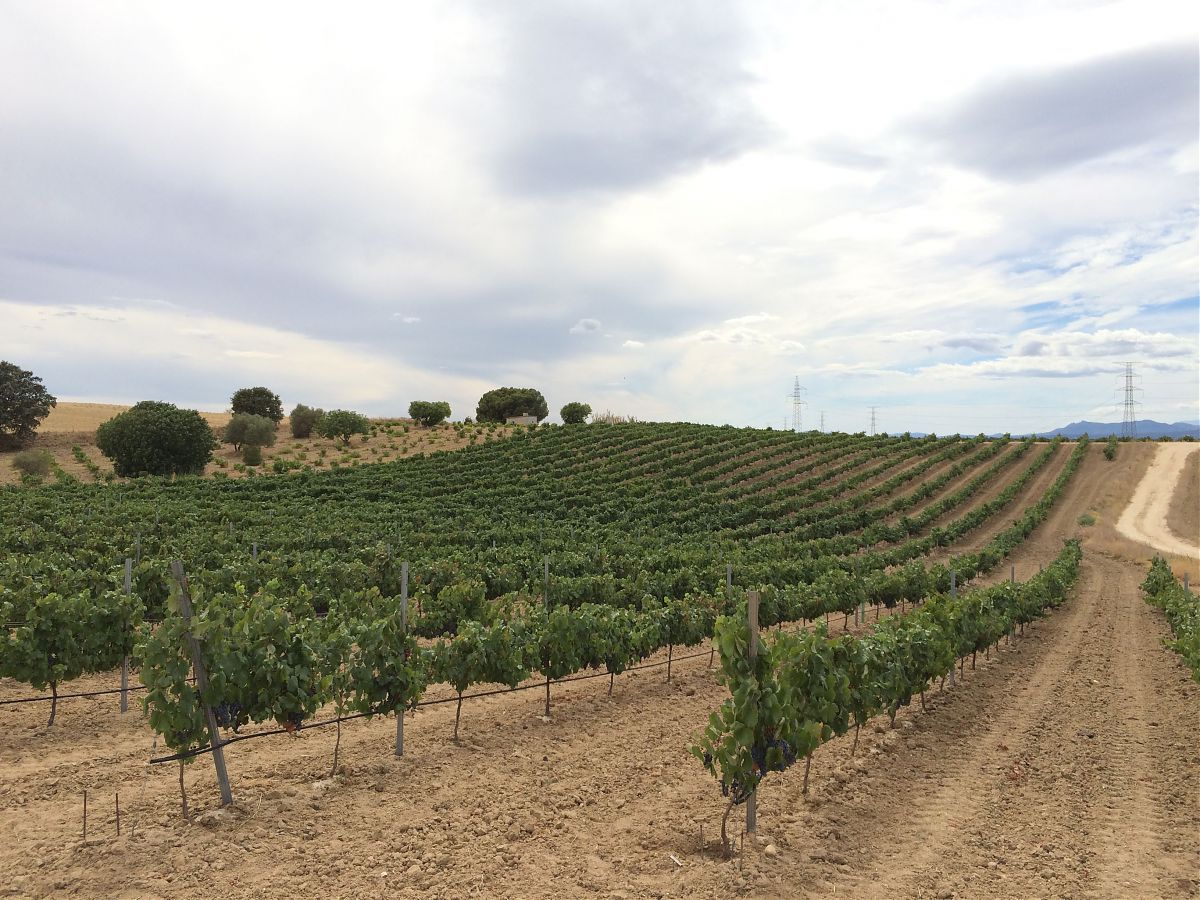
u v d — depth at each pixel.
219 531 27.55
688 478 56.81
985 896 5.35
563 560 23.59
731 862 5.60
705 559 25.95
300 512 38.53
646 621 13.05
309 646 7.55
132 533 26.08
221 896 4.97
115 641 9.52
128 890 5.02
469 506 44.78
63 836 5.83
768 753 6.01
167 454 55.19
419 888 5.17
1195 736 9.95
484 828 6.23
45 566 14.22
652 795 7.20
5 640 8.64
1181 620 17.25
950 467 63.16
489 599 19.70
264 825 6.09
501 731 9.31
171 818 6.19
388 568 18.62
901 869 5.73
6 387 63.59
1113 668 14.89
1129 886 5.59
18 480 51.50
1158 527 48.84
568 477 56.19
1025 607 18.47
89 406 90.31
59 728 8.86
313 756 8.01
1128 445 75.31
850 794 7.32
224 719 6.64
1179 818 7.05
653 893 5.14
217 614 6.55
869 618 23.73
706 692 11.86
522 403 102.31
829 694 7.12
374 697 7.84
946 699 11.91
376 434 76.50
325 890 5.10
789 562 25.28
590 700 11.12
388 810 6.56
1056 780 8.09
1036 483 61.59
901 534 42.97
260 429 68.50
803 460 66.50
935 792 7.58
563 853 5.81
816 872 5.56
